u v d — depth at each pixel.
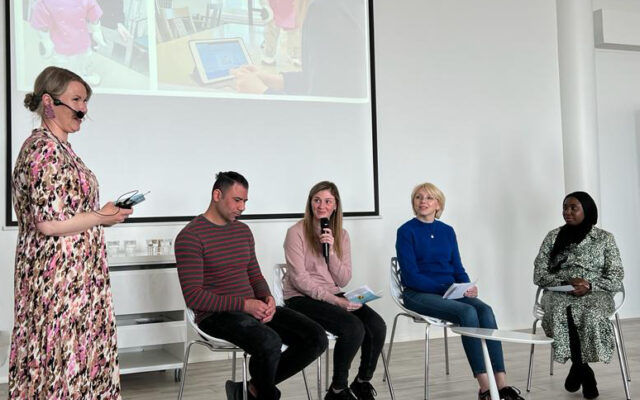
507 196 6.06
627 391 3.65
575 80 6.14
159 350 4.61
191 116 4.99
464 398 3.80
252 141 5.17
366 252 5.52
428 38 5.83
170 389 4.13
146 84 4.87
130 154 4.80
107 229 4.70
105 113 4.75
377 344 3.58
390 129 5.66
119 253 4.55
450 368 4.57
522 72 6.17
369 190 5.52
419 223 4.10
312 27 5.41
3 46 4.54
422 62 5.80
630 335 5.64
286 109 5.29
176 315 4.34
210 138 5.04
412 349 5.27
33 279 2.17
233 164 5.11
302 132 5.33
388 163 5.64
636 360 4.65
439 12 5.88
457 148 5.90
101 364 2.27
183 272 3.13
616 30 6.43
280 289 3.81
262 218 5.16
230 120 5.11
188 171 4.97
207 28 5.07
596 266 3.93
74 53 4.69
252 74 5.19
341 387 3.40
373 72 5.57
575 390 3.82
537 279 4.06
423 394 3.90
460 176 5.90
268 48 5.26
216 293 3.21
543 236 6.19
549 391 3.90
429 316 3.83
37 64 4.60
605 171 6.61
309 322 3.27
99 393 2.26
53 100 2.25
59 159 2.19
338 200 3.79
